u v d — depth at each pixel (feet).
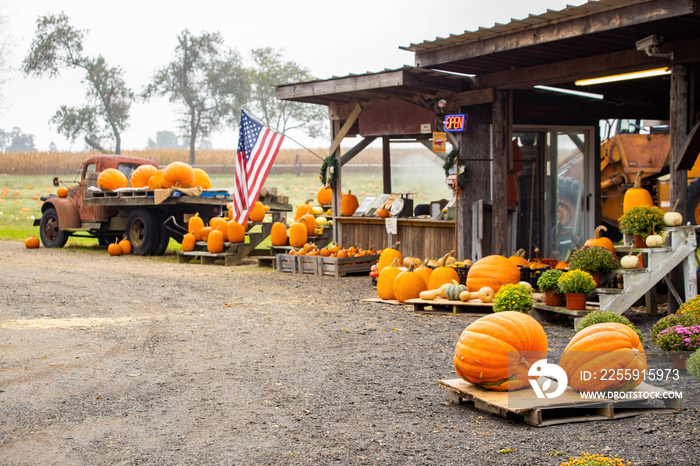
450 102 34.83
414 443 13.50
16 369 19.44
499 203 33.17
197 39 175.11
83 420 15.15
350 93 37.73
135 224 53.88
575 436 13.67
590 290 24.12
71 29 170.91
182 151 180.86
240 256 47.37
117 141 173.88
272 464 12.53
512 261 30.09
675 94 25.07
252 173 44.73
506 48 27.35
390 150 45.78
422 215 40.27
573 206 40.06
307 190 110.63
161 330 25.05
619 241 49.65
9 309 28.63
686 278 24.59
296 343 22.84
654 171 46.91
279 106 178.91
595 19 24.17
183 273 42.04
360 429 14.39
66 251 56.18
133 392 17.26
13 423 14.94
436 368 19.38
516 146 36.40
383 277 31.12
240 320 26.94
